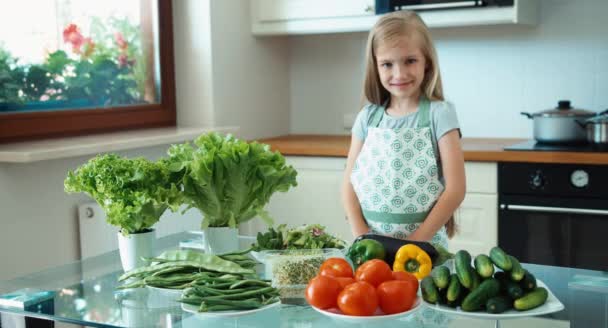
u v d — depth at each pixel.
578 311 1.31
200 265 1.52
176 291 1.49
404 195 2.13
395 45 2.06
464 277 1.33
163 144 3.35
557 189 2.97
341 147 3.41
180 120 3.70
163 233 3.06
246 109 3.85
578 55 3.50
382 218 2.16
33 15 2.90
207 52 3.58
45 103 2.98
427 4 3.33
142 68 3.53
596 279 1.52
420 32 2.09
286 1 3.70
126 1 3.41
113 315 1.37
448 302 1.35
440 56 3.81
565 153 2.92
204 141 1.76
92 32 3.21
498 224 3.10
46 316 1.39
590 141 3.11
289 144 3.58
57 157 2.55
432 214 2.05
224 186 1.71
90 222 2.87
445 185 2.13
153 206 1.64
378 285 1.36
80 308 1.42
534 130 3.25
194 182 1.68
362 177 2.21
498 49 3.67
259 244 1.62
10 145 2.69
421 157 2.13
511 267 1.33
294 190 3.53
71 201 2.90
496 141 3.54
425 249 1.55
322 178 3.46
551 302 1.35
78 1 3.12
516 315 1.29
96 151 2.73
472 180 3.12
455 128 2.13
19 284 1.60
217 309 1.36
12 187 2.64
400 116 2.20
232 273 1.49
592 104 3.49
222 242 1.75
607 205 2.88
